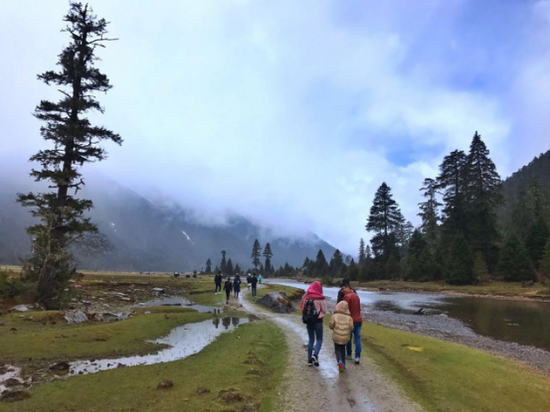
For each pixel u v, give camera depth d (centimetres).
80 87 2159
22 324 1168
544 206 7588
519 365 979
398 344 1070
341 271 10669
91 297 2428
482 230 6250
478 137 6719
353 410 552
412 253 7244
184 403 550
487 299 3997
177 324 1405
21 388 603
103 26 2195
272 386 659
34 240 1839
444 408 584
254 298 2703
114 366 788
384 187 8562
